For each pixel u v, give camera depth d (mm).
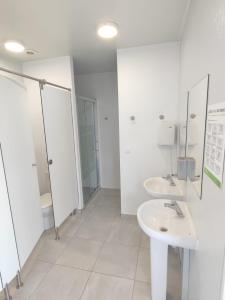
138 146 2721
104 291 1669
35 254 2146
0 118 1542
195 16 1331
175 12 1706
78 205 3076
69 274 1859
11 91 1724
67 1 1496
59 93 2479
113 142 4000
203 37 1095
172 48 2393
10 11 1605
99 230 2602
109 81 3791
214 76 874
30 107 2932
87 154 3609
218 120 806
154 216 1633
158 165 2699
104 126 3986
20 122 1864
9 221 1587
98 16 1732
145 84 2547
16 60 2779
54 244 2316
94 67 3381
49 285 1738
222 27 767
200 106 1152
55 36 2098
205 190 1023
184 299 1491
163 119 2568
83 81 3928
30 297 1624
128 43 2369
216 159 826
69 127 2771
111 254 2127
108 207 3293
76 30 1973
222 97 759
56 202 2418
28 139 2018
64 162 2625
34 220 2074
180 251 1947
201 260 1085
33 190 2086
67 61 2701
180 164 1619
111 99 3852
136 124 2670
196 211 1266
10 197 1631
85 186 3494
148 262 1996
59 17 1724
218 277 786
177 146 2539
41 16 1695
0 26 1854
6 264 1535
